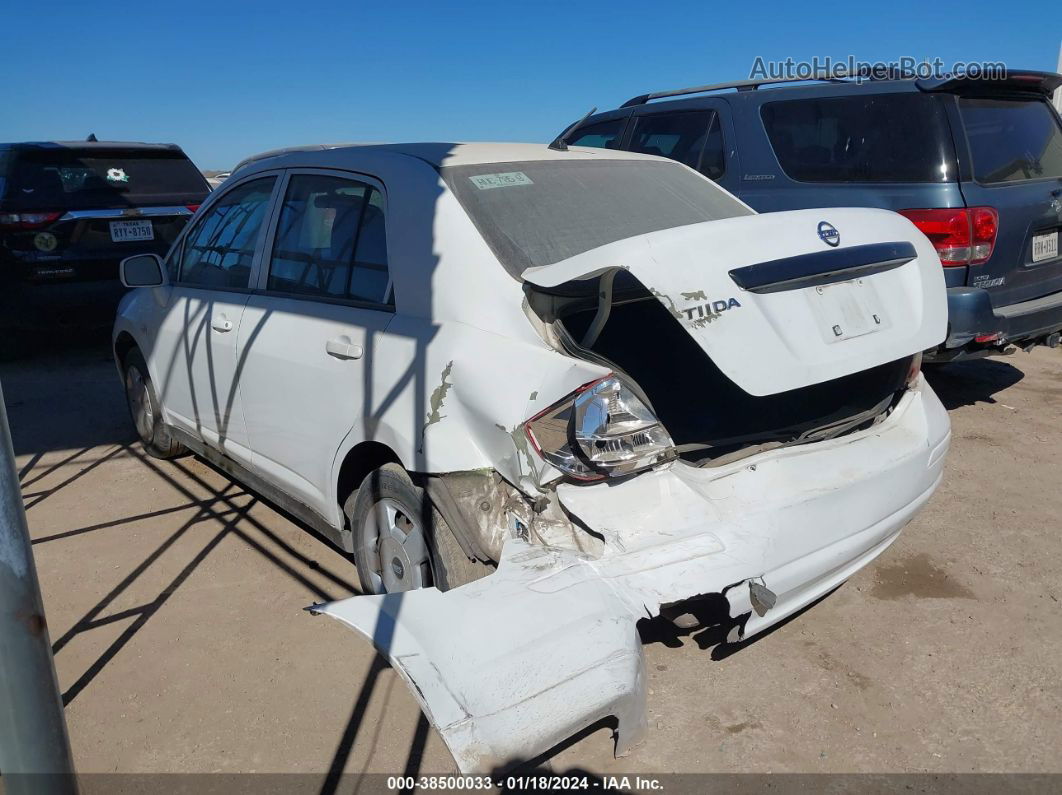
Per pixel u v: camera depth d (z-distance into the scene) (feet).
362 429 9.64
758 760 8.34
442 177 9.89
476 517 8.27
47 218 23.61
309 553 12.62
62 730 4.68
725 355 7.31
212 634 10.56
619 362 9.26
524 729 6.14
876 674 9.61
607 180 11.34
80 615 11.05
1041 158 17.97
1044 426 17.30
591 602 6.91
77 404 20.77
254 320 11.80
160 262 13.99
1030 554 12.12
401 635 6.50
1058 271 17.62
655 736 8.70
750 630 7.97
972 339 15.64
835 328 8.01
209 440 13.65
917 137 16.31
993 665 9.70
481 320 8.61
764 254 7.84
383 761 8.36
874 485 8.68
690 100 20.72
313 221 11.36
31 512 14.29
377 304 9.89
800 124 18.31
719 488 7.88
